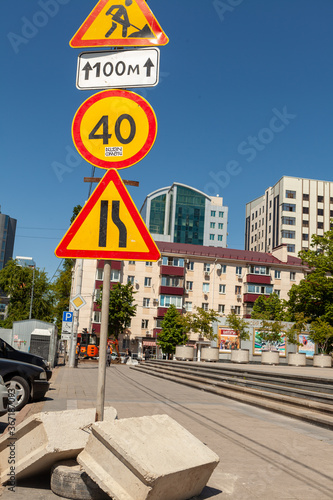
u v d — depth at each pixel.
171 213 123.44
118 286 54.47
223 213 124.06
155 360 32.47
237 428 7.86
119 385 16.39
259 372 15.09
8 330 27.38
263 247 108.62
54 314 72.25
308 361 38.66
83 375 21.45
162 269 64.56
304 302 43.75
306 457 5.81
